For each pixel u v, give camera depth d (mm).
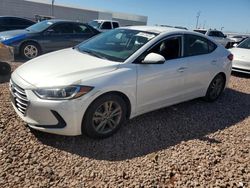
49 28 9688
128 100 3939
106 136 3842
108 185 2939
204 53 5227
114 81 3672
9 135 3662
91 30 10773
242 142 4094
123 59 3992
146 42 4262
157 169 3254
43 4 38719
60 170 3117
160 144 3834
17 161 3188
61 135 3771
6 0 35594
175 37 4633
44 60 4121
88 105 3492
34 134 3736
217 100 5945
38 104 3357
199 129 4418
